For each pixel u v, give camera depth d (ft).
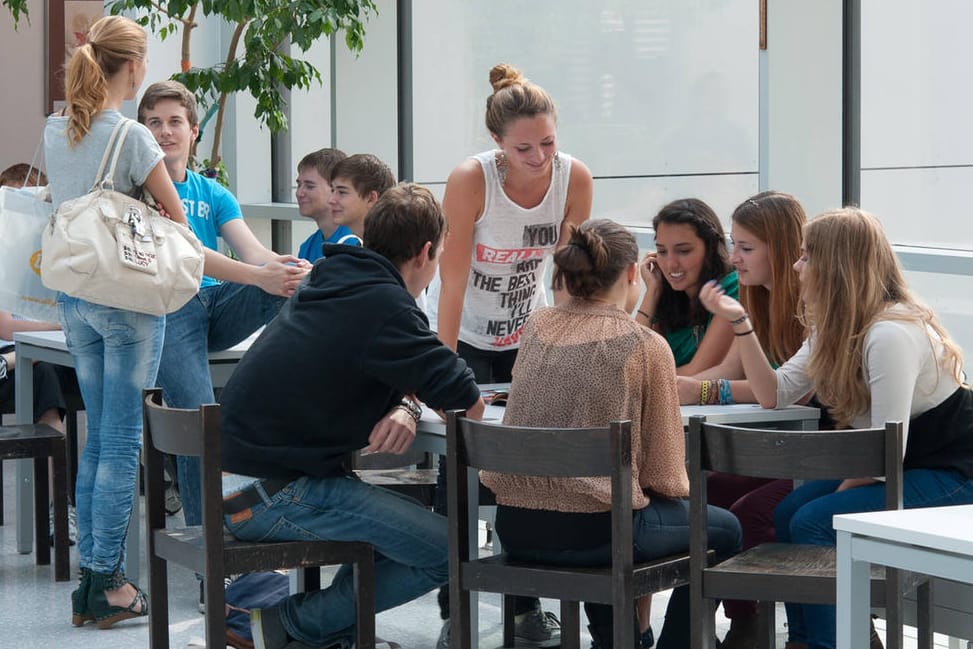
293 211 34.27
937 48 20.53
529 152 15.53
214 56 34.12
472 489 13.99
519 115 15.43
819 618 13.20
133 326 16.58
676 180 25.35
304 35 26.71
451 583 12.81
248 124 35.70
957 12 20.18
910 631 17.60
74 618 17.72
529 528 12.76
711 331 16.53
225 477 13.69
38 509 20.86
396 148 33.06
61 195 16.46
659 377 12.66
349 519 13.29
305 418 13.15
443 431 13.76
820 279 13.89
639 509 12.69
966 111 20.15
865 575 9.30
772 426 15.42
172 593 19.26
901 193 21.36
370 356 13.03
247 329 18.16
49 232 16.07
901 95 21.18
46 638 17.17
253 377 13.29
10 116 39.60
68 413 23.65
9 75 39.42
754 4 23.29
